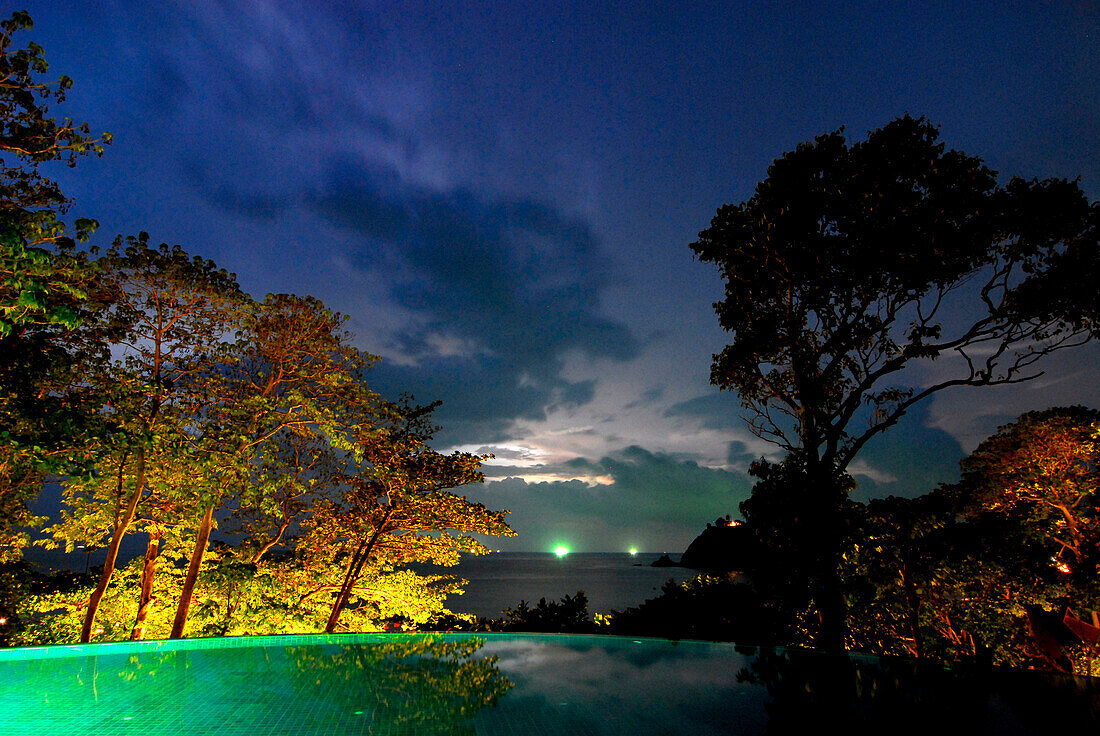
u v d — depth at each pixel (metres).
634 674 7.03
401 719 5.34
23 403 8.34
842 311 13.62
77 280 9.29
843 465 13.18
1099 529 13.59
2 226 6.35
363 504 14.48
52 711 5.43
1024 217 11.49
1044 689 5.77
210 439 11.36
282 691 6.20
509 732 5.06
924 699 5.61
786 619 13.14
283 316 14.01
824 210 13.26
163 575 13.80
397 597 14.90
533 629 14.94
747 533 14.17
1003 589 13.88
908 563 14.23
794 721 5.24
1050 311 11.73
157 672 6.86
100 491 11.41
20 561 14.65
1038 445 14.55
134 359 12.41
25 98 7.96
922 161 12.08
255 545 15.50
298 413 13.48
